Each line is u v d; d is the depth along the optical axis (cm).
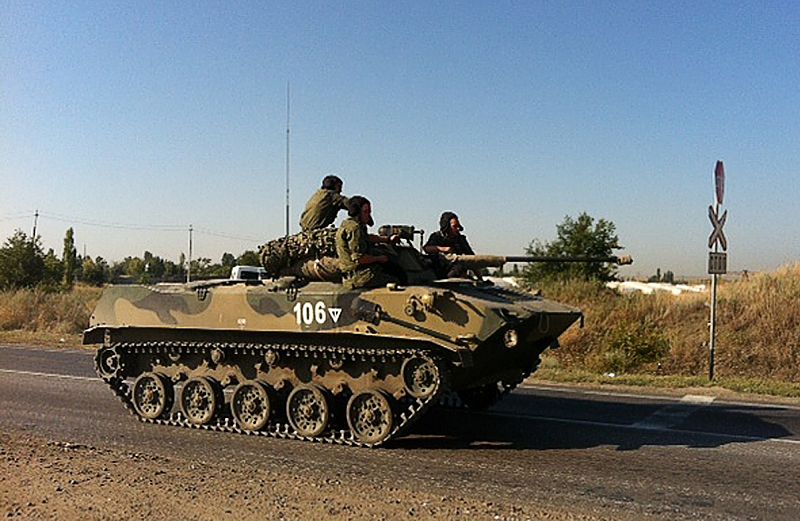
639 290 2394
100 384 1539
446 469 860
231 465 867
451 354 948
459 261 1113
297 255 1095
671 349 1873
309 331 1011
